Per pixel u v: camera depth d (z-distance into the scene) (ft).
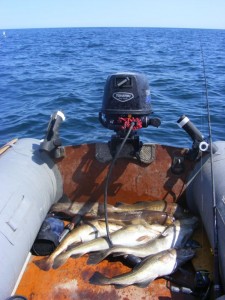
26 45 82.28
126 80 5.78
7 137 15.29
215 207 5.12
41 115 18.19
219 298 4.27
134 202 6.84
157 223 6.28
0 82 28.76
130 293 5.01
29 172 6.05
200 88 25.05
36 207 5.64
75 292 5.02
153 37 119.44
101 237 5.86
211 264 5.47
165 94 22.82
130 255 5.55
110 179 6.75
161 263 5.28
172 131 14.94
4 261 4.51
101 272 5.40
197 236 6.07
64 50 63.98
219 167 6.04
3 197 5.18
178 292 5.03
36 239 5.71
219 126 16.03
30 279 5.22
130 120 5.82
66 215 6.61
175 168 6.63
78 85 26.68
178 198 6.76
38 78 30.63
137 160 6.63
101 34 152.56
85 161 6.72
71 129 15.84
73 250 5.62
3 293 4.31
